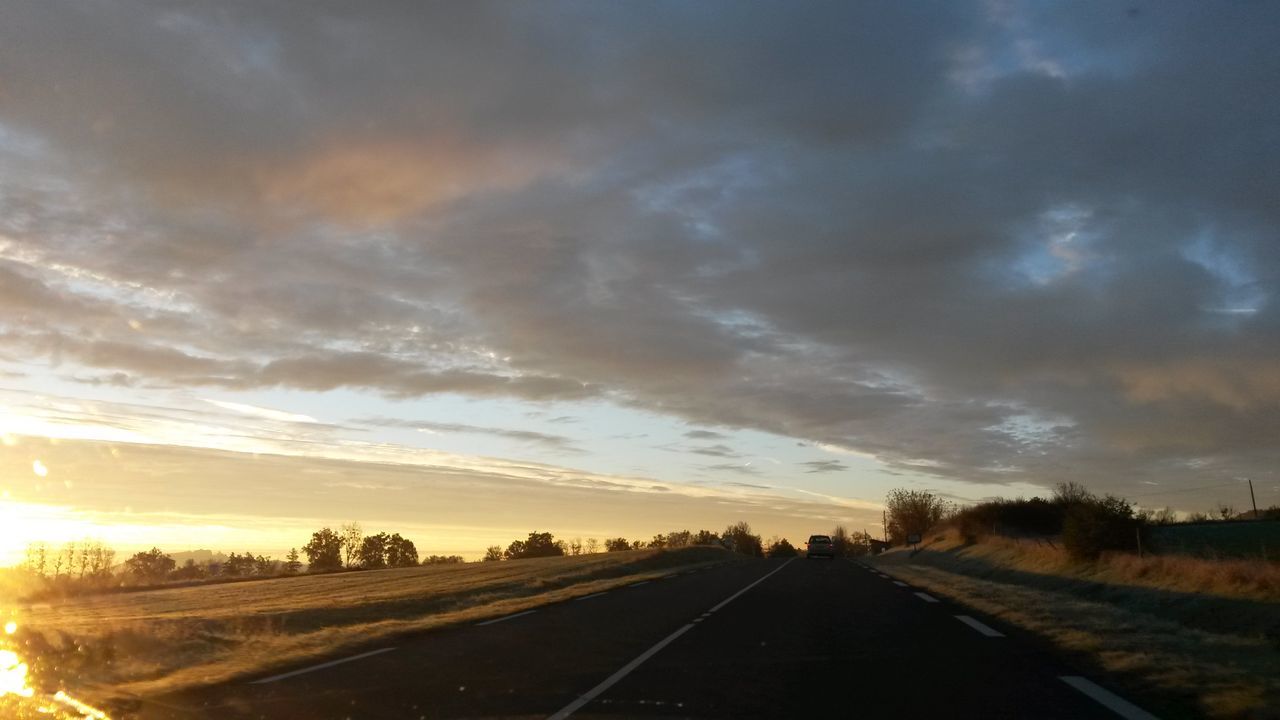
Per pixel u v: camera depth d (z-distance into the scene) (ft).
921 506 314.76
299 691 32.04
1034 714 26.37
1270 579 58.08
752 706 28.45
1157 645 37.93
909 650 39.91
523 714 27.66
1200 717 25.50
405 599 76.07
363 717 27.61
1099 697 28.48
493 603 72.02
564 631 50.03
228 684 33.68
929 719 26.21
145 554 227.20
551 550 384.06
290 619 60.90
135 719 27.71
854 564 159.94
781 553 401.90
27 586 135.85
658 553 172.35
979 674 33.24
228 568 258.16
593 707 28.55
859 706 28.19
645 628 51.06
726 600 70.54
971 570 131.13
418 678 34.45
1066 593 82.17
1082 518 96.89
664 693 30.73
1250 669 31.19
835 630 48.39
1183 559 74.43
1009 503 188.24
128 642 44.21
